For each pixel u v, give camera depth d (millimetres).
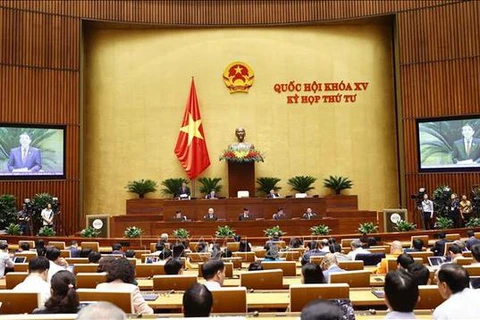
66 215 16094
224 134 17781
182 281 4852
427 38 16531
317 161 17656
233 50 17953
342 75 17812
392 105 17734
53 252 6223
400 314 2646
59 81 16391
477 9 15883
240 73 17875
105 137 17500
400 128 16844
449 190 14852
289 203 14828
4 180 15391
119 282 4035
